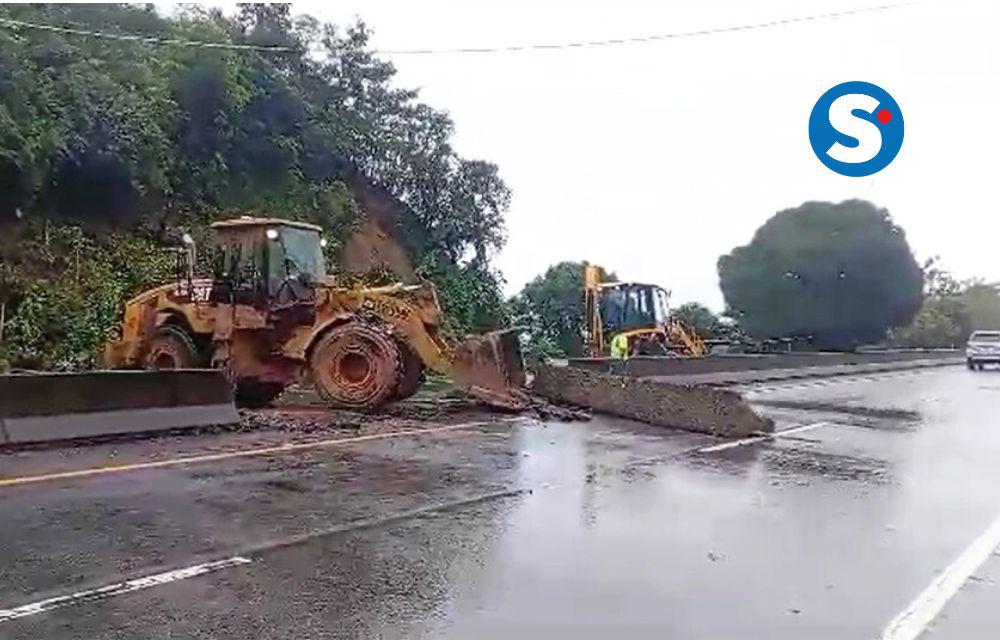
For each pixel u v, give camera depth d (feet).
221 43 94.63
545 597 18.71
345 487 29.12
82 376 36.83
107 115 76.59
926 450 43.60
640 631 16.92
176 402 39.96
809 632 17.13
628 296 107.55
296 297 50.52
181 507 25.46
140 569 19.53
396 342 50.34
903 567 21.94
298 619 16.81
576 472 33.96
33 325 64.28
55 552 20.65
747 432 48.01
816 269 198.29
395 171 110.52
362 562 20.67
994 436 49.83
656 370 86.94
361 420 46.03
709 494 30.60
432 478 31.30
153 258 76.48
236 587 18.54
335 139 104.83
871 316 199.82
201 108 89.76
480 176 116.06
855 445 45.06
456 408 52.65
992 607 18.99
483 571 20.35
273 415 46.73
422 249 109.91
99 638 15.55
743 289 204.33
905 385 99.50
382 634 16.20
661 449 41.42
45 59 76.38
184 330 51.98
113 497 26.45
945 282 278.26
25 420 34.86
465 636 16.31
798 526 26.00
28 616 16.52
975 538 25.17
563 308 138.10
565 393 55.62
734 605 18.60
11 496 26.25
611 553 22.31
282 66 104.32
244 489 28.25
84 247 74.23
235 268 51.13
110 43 85.81
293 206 94.84
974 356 144.25
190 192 88.38
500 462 35.40
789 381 104.12
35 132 69.72
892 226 202.69
